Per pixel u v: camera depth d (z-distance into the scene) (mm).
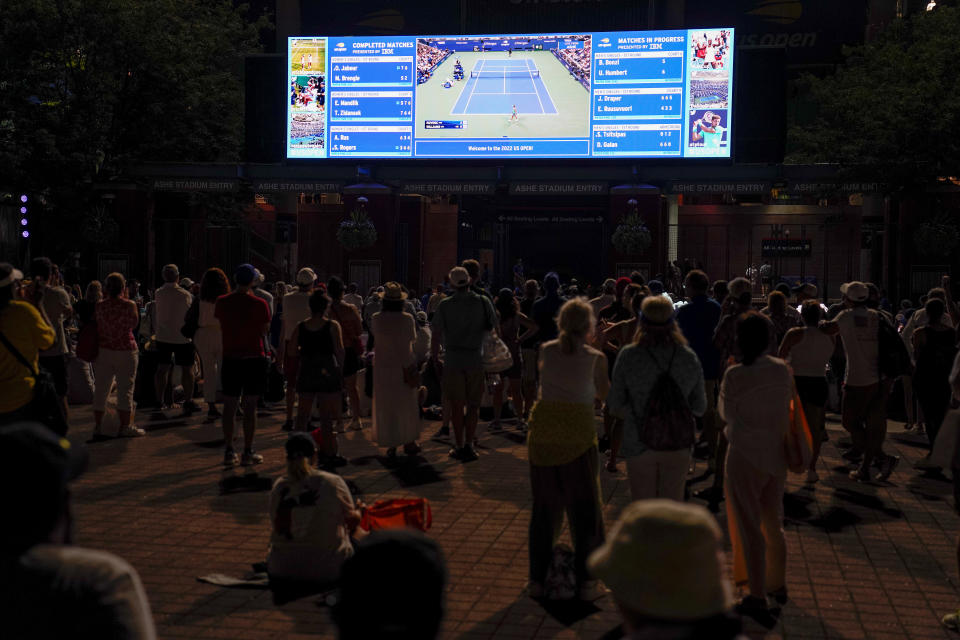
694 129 29000
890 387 9516
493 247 37125
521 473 9539
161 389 13273
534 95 29609
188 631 5219
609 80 29250
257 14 44250
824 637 5285
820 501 8641
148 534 7191
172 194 34281
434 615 1436
